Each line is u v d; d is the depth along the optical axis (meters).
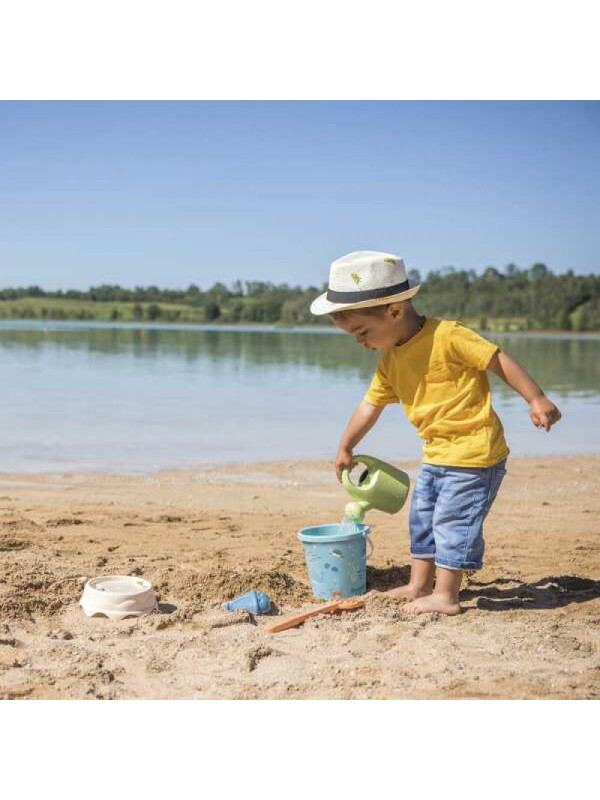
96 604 1.91
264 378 7.74
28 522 2.73
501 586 2.20
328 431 4.81
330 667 1.63
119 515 2.90
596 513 3.09
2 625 1.81
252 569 2.21
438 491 2.02
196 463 3.89
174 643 1.74
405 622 1.89
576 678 1.60
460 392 1.99
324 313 2.03
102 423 4.95
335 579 2.06
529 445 4.53
